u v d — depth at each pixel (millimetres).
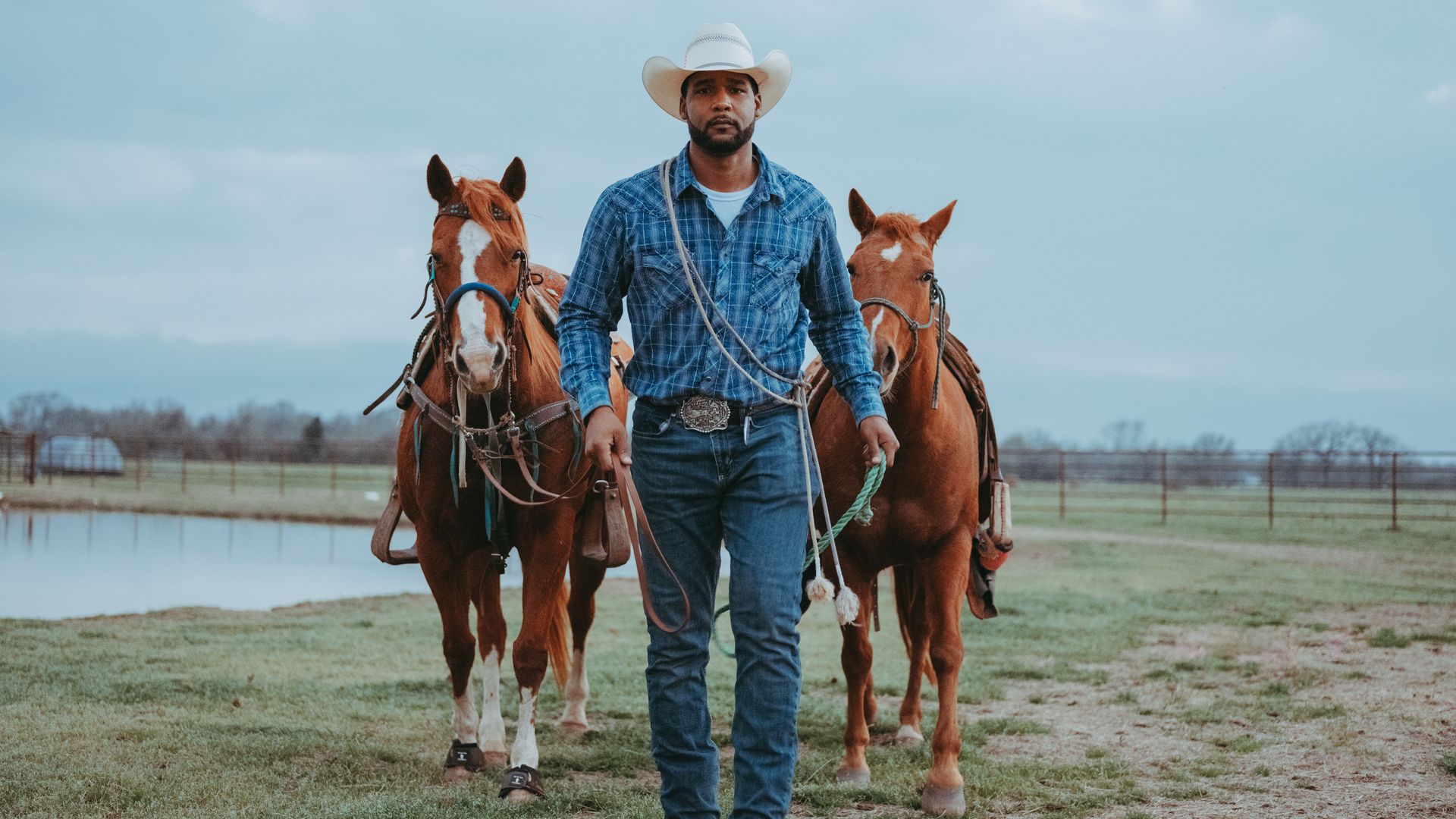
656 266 2760
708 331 2736
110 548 14312
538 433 4270
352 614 9023
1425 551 15695
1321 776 4434
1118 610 9594
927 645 5227
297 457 38062
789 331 2846
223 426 63688
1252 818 3854
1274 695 6082
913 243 4160
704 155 2803
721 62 2732
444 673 6496
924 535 4250
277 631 7938
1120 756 4840
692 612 2805
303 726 5023
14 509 20375
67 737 4594
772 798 2703
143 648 6941
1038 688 6438
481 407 4195
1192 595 10625
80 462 32031
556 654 5387
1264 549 15875
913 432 4148
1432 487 26312
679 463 2756
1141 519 22391
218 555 13891
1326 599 10305
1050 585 11586
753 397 2750
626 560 4574
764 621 2713
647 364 2803
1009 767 4590
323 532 17422
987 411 4898
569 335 2873
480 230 3953
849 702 4555
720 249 2775
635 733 5270
